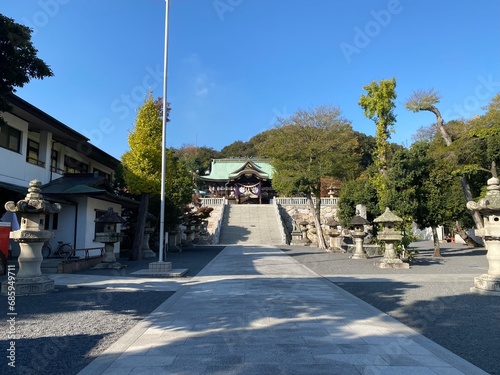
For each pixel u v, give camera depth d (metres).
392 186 18.53
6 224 11.56
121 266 14.07
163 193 12.84
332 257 19.22
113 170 26.91
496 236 8.75
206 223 36.91
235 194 53.72
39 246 9.02
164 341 4.98
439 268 14.31
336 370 3.94
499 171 19.62
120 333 5.46
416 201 18.39
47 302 7.74
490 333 5.44
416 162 18.27
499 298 8.09
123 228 23.70
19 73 7.40
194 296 8.27
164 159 12.97
